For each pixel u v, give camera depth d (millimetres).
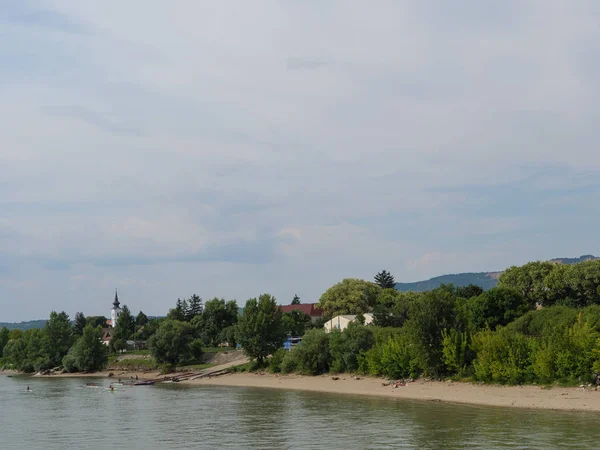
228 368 147750
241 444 58688
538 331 110500
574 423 61625
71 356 186250
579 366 79625
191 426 70750
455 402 80875
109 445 60938
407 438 58094
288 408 83688
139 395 112625
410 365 101562
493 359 88875
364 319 170625
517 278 163625
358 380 110188
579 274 149000
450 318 98750
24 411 91250
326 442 57906
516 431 58781
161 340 169500
